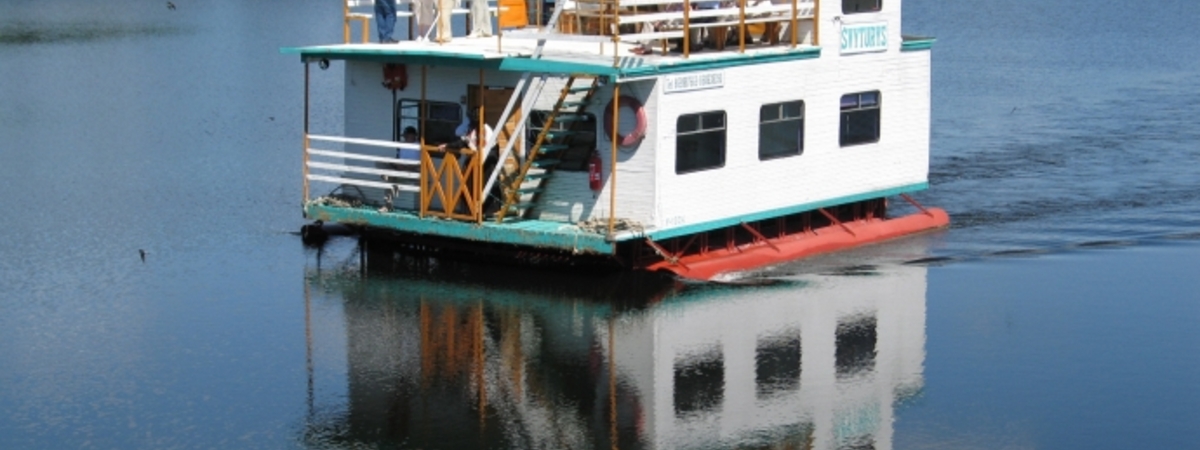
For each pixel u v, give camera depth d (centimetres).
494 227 3177
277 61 6838
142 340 2897
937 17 8681
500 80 3244
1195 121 5125
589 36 3152
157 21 8450
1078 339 2888
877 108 3550
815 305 3095
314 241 3647
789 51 3312
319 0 9550
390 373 2692
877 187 3581
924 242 3600
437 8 3500
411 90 3366
